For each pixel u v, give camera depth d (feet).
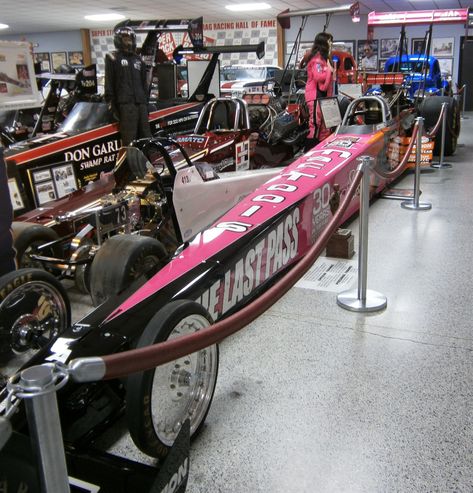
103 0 43.16
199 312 6.40
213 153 15.74
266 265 9.45
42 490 3.55
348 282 11.29
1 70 11.12
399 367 8.13
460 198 18.13
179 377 6.29
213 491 5.90
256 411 7.21
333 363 8.30
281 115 20.48
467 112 52.34
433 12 22.54
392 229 14.92
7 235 7.41
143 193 11.58
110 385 6.22
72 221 10.87
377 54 54.85
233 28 57.00
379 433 6.70
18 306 7.82
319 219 11.81
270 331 9.37
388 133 17.49
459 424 6.81
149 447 5.74
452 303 10.21
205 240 8.59
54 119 23.03
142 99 19.02
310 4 46.96
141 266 9.19
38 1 42.63
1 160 7.02
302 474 6.10
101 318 6.34
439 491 5.77
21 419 5.12
